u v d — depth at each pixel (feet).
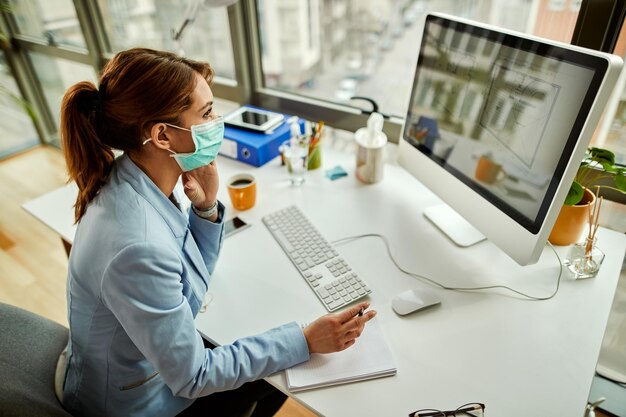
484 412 2.50
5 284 6.80
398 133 5.42
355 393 2.63
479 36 3.22
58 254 7.37
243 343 2.79
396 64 5.88
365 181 4.72
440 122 3.77
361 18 5.81
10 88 9.76
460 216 4.02
